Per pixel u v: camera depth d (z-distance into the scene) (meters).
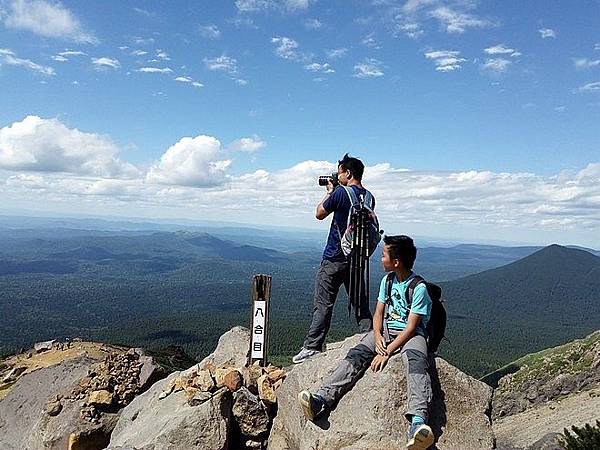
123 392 5.47
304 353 4.27
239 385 4.25
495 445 3.42
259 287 4.59
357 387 3.47
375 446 3.20
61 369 6.65
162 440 3.88
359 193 4.05
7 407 6.30
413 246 3.45
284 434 3.97
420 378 3.23
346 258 4.10
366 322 4.11
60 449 5.14
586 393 27.66
